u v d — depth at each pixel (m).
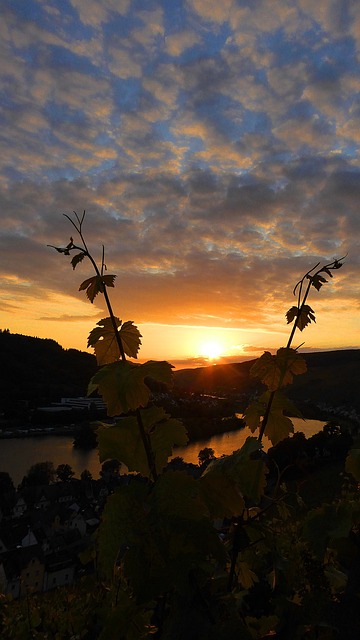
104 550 1.11
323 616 1.66
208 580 1.25
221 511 1.41
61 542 56.91
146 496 1.16
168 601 1.41
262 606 2.07
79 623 2.37
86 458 112.06
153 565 1.07
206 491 1.40
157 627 1.36
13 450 120.50
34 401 186.25
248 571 1.83
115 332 1.50
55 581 40.38
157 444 1.48
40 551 42.03
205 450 92.25
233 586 1.80
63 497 75.94
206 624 1.16
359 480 1.80
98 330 1.52
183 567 1.07
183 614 1.17
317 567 1.75
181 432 1.48
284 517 1.64
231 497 1.41
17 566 39.38
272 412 1.78
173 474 1.15
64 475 90.81
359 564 1.67
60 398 194.88
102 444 1.51
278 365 1.81
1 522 62.44
